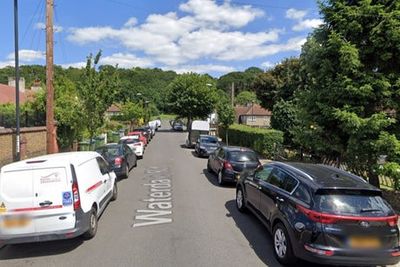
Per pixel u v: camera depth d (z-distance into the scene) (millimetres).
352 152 10484
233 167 12820
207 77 69188
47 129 13812
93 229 7348
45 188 6480
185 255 6340
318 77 11430
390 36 9836
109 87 20391
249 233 7602
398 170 9375
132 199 10797
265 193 7359
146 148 31125
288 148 23391
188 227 7984
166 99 69250
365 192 5785
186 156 24891
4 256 6352
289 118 23250
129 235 7410
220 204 10242
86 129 20750
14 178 6465
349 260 5316
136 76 116750
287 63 39312
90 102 19562
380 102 10547
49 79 13828
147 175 15719
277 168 7453
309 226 5504
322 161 15188
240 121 64688
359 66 10328
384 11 10023
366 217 5422
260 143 24438
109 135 33812
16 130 13992
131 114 60031
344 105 10453
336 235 5363
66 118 19375
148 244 6883
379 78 10273
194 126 32719
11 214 6344
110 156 14422
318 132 11594
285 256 5898
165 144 36750
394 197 10906
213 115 68500
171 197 11109
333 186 5742
